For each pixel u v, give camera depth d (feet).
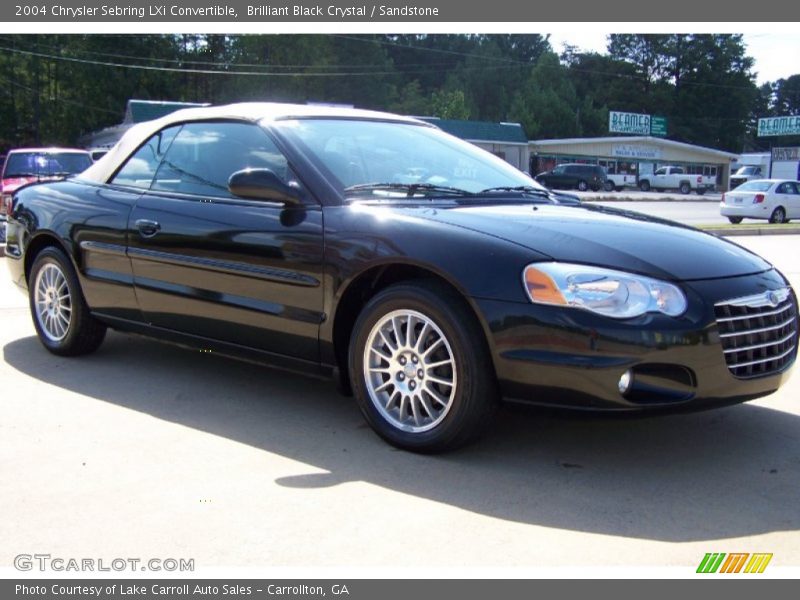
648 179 169.07
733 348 10.43
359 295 11.90
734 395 10.55
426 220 11.28
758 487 10.30
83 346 16.34
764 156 220.43
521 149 172.76
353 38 229.45
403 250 10.95
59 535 8.91
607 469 10.82
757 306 10.70
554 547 8.64
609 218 12.25
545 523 9.19
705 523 9.25
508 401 10.48
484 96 277.23
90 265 15.37
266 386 14.66
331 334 11.82
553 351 9.98
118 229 14.69
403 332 11.34
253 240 12.55
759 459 11.27
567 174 153.07
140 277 14.43
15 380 14.96
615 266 10.21
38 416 12.88
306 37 207.51
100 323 15.98
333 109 14.60
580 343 9.86
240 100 198.90
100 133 151.23
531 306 10.09
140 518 9.29
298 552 8.54
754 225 63.77
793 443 11.94
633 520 9.29
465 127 163.84
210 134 14.21
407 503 9.69
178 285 13.76
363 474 10.57
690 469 10.87
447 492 10.00
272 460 11.06
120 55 180.45
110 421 12.67
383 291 11.32
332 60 218.59
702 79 295.89
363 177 12.72
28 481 10.31
